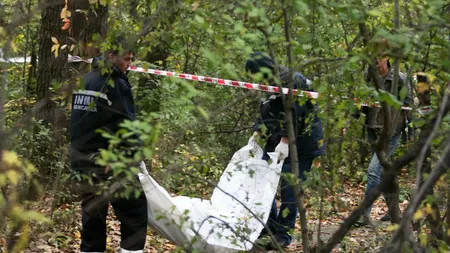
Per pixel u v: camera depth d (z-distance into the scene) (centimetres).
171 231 877
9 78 1350
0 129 474
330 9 630
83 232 896
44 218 459
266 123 991
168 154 696
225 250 853
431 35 635
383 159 680
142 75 1600
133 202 854
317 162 984
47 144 1091
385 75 905
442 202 632
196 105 594
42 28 1312
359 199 1266
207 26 592
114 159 573
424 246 638
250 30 642
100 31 1264
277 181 929
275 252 1006
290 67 636
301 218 665
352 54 625
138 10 916
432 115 587
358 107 682
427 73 622
